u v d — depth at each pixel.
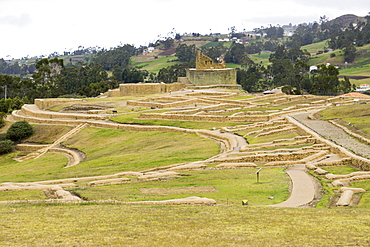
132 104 125.62
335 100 118.56
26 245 26.23
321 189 44.72
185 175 54.12
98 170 62.38
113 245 26.19
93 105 127.81
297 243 26.17
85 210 34.75
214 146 73.75
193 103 123.50
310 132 72.06
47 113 121.25
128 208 35.56
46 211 34.50
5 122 124.50
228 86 154.00
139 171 58.50
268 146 66.25
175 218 31.95
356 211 34.03
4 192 46.19
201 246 25.91
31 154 92.50
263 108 110.12
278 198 41.56
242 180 49.66
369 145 61.34
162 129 93.50
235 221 31.14
